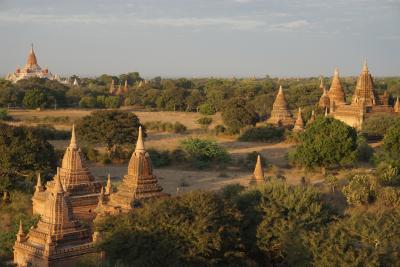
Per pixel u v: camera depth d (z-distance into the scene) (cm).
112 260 3747
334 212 4656
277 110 12988
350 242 3662
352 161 8100
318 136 8250
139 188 5053
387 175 6781
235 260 4097
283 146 11262
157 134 12988
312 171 8406
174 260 3753
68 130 12469
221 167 8888
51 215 4091
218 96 18900
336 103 13162
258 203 4494
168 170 8725
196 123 15075
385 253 3569
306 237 3762
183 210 4022
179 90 19425
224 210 4159
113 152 9362
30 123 13788
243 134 12100
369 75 12006
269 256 4238
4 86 18125
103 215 4669
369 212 4778
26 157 6400
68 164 5441
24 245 4109
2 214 5697
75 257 4000
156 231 3844
